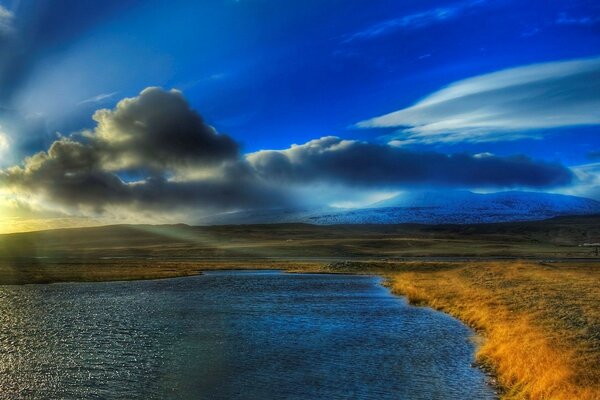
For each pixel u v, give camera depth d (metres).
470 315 37.44
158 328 34.59
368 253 176.38
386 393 19.56
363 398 18.92
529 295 41.66
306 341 29.92
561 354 20.44
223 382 21.03
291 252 184.88
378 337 31.16
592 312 31.56
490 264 90.19
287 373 22.56
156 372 22.78
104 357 25.64
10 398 19.12
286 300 51.91
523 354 21.53
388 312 42.62
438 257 146.00
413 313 41.97
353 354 26.38
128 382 21.14
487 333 31.62
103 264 121.50
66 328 34.47
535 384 18.20
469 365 23.92
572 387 16.50
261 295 56.88
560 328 26.59
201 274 92.69
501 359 23.36
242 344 29.02
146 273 89.12
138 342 29.62
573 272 68.56
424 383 20.86
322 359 25.17
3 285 70.25
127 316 40.38
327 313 42.06
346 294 57.84
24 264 119.75
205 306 46.94
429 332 32.88
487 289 49.31
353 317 39.72
